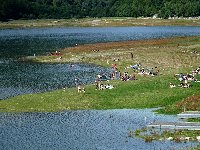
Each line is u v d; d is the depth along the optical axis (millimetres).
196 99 98688
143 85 116750
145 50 197875
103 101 105250
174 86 114125
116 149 73438
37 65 171250
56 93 113625
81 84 131250
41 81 137000
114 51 198875
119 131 83250
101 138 79312
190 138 77688
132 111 97750
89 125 87750
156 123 85688
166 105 100625
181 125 83938
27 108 101875
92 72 153500
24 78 142125
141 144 75562
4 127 86938
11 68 163375
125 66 161875
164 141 76750
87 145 75750
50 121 91188
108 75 144375
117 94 110062
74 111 99125
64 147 74938
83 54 193625
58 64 173500
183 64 160125
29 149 74125
